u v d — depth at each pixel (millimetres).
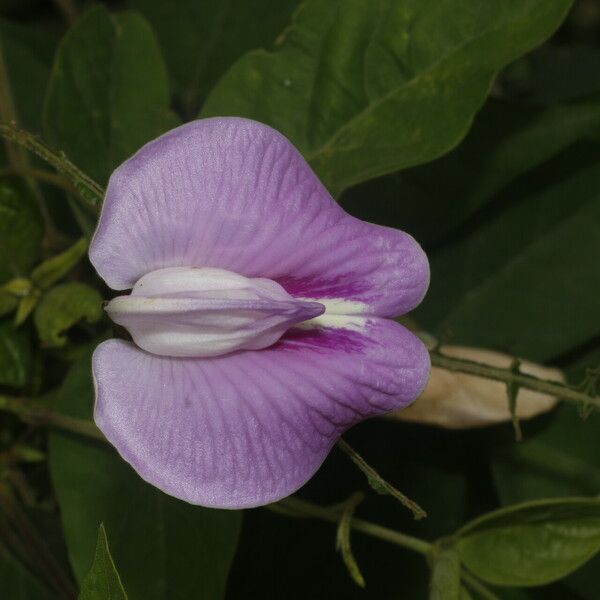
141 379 179
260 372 179
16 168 212
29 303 210
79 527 205
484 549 205
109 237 177
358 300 182
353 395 180
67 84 215
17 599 222
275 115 216
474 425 217
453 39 212
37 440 219
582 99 229
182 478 176
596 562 230
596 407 199
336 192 211
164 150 176
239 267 181
